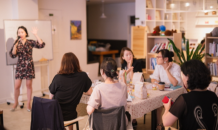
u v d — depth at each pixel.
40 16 5.53
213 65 4.77
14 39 4.60
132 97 2.59
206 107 1.55
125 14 9.94
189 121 1.55
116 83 2.12
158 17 7.65
